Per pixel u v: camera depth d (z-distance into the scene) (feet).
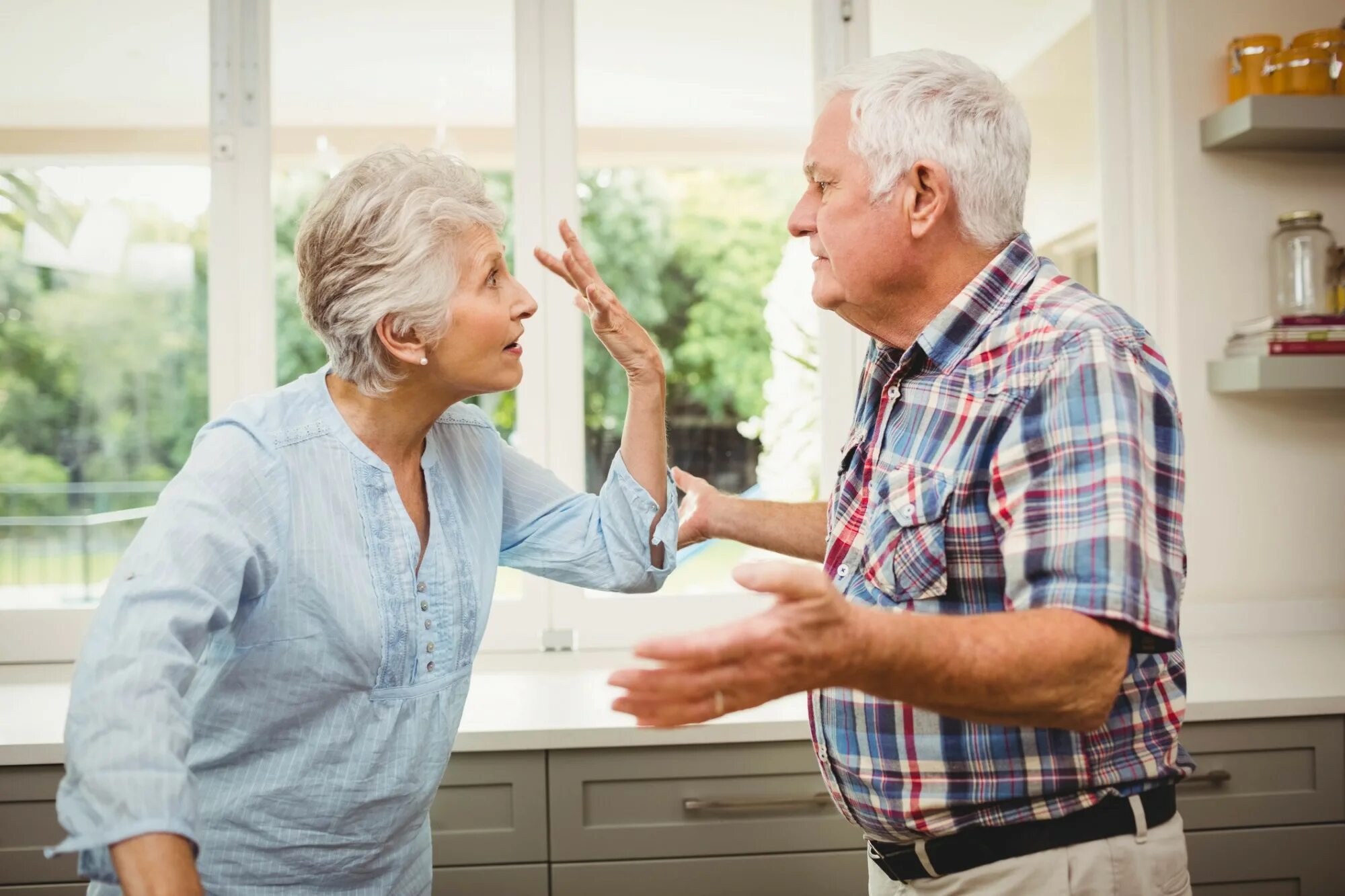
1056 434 2.66
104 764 2.37
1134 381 2.66
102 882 2.48
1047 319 2.88
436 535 3.24
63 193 6.37
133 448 6.43
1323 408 6.65
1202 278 6.60
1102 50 6.64
